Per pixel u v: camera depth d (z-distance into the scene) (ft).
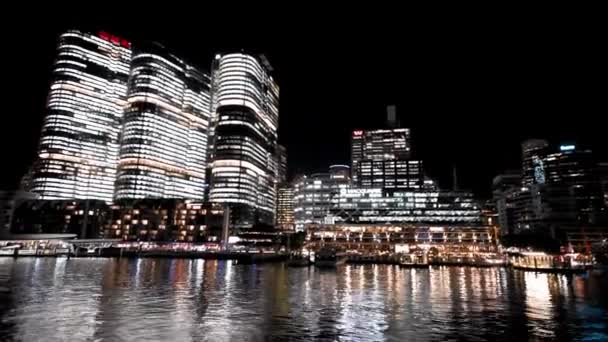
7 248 517.55
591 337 101.55
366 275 310.24
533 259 396.78
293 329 107.34
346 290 198.39
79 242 579.89
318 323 115.24
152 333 99.35
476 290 204.23
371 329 108.58
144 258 565.94
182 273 294.05
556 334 104.53
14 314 119.85
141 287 193.36
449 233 581.94
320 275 303.89
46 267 323.37
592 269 357.41
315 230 615.57
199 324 110.73
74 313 122.21
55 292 168.35
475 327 111.96
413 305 150.51
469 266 469.98
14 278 226.38
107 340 91.91
